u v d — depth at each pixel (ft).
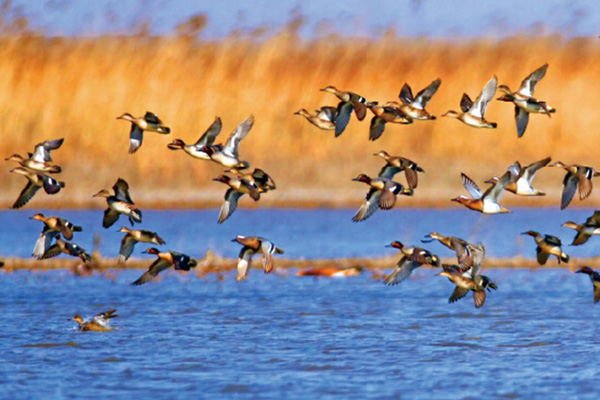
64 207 174.19
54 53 185.98
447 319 87.81
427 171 182.50
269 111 184.85
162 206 173.47
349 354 74.13
